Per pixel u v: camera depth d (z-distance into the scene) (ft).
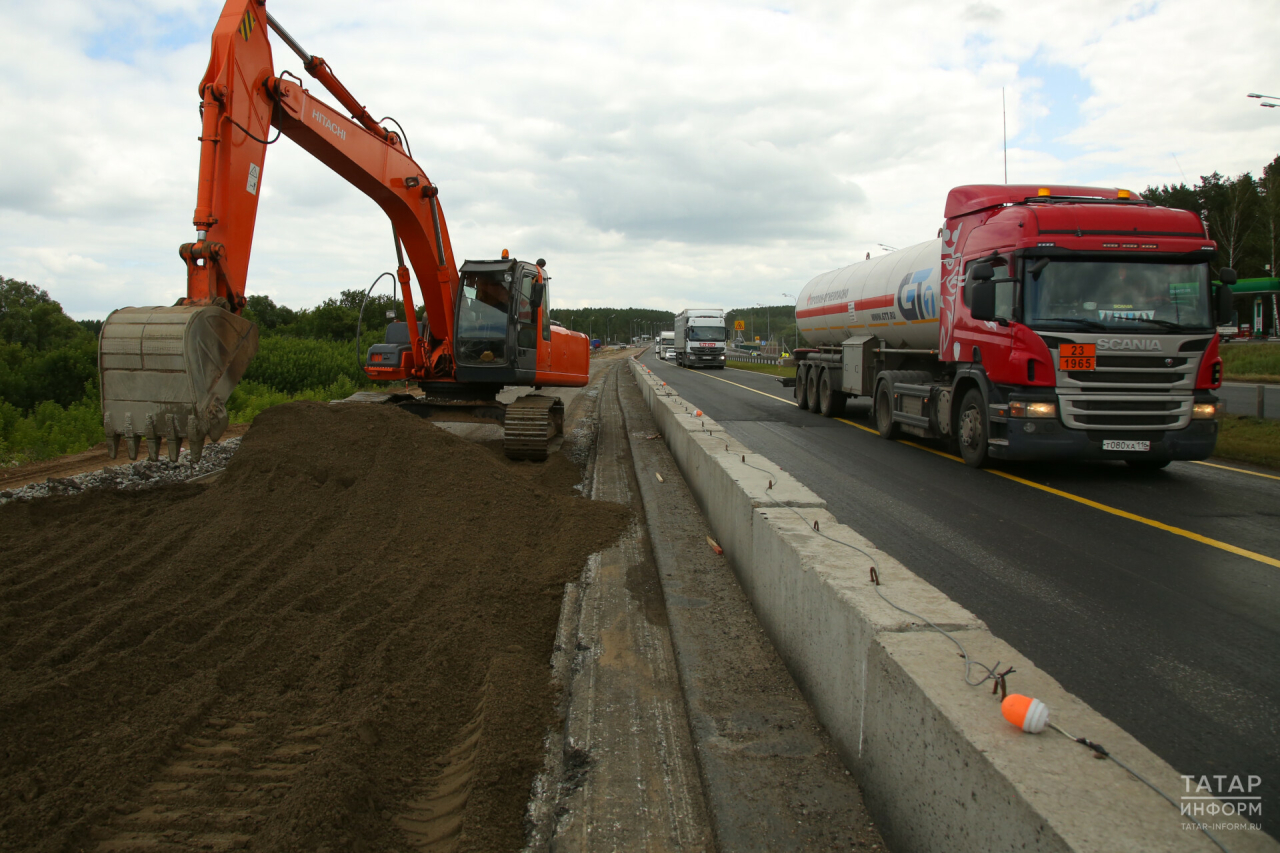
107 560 20.08
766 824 8.97
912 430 44.86
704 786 10.02
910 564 20.29
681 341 177.37
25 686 13.33
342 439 27.35
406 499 24.29
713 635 14.93
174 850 9.81
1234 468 35.68
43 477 34.17
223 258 22.31
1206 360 31.17
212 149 22.71
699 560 20.11
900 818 8.13
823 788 9.63
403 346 39.06
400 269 38.01
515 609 18.10
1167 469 35.40
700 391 93.30
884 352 51.26
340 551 21.01
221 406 21.08
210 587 18.47
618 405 73.97
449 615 17.25
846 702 10.02
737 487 18.29
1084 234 31.94
